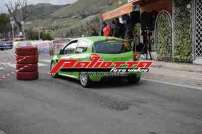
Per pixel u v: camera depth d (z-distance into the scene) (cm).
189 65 1802
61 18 10069
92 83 1353
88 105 1045
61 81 1520
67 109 1004
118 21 2519
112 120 877
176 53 1966
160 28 2091
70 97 1171
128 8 2372
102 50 1327
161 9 2189
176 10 1944
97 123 855
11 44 4906
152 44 2248
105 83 1423
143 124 834
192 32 1853
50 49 3186
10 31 8519
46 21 9725
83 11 9519
